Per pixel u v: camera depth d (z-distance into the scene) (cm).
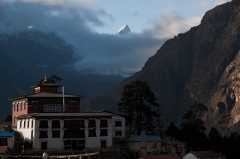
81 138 14162
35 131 13638
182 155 15888
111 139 14725
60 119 14050
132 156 14350
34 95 16088
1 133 13388
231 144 16775
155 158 13250
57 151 13188
